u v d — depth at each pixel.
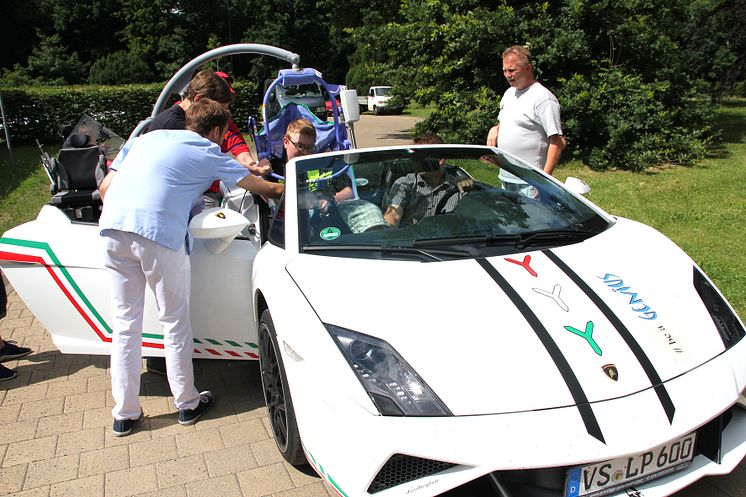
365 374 2.00
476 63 12.22
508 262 2.52
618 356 2.04
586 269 2.50
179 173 2.85
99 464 2.77
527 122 4.35
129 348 2.97
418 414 1.88
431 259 2.54
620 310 2.25
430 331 2.10
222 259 3.10
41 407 3.33
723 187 8.75
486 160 3.46
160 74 41.97
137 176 2.83
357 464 1.91
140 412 3.07
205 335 3.21
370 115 30.55
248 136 15.88
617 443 1.84
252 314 3.14
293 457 2.53
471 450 1.82
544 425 1.84
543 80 11.63
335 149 5.74
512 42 11.38
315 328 2.20
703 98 12.32
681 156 11.12
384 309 2.20
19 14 41.53
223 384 3.56
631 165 10.62
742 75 21.92
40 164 12.98
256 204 3.85
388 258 2.57
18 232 3.25
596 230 2.93
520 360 1.99
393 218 2.90
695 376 2.05
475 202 3.04
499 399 1.89
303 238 2.75
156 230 2.78
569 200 3.18
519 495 1.87
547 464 1.80
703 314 2.33
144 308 3.17
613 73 11.14
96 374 3.74
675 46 12.19
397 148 3.47
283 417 2.62
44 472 2.72
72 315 3.26
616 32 11.16
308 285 2.42
